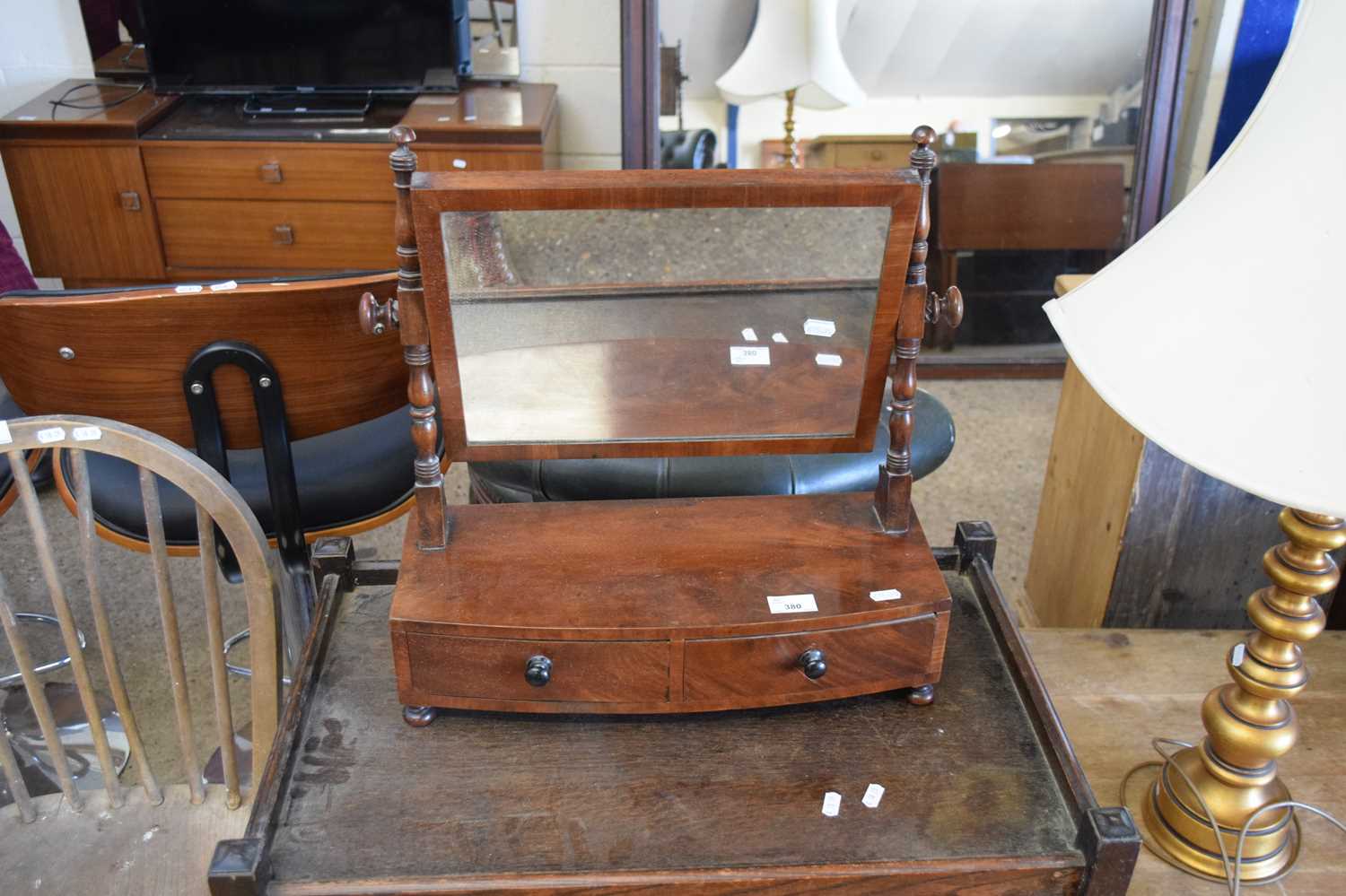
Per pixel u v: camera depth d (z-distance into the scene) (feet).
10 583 7.27
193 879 3.68
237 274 9.32
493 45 9.35
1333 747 4.29
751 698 3.54
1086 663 4.72
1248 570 5.85
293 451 5.02
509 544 3.72
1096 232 9.74
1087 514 6.19
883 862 3.12
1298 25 2.71
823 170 3.21
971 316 9.98
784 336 3.57
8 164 8.77
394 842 3.18
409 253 3.21
